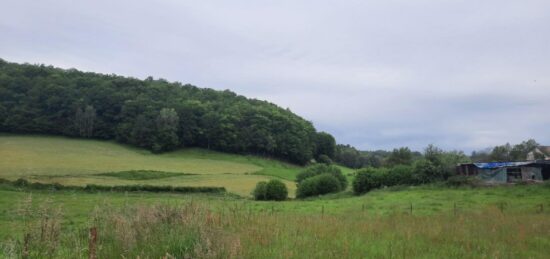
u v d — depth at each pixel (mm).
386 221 16938
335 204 35719
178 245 7445
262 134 130750
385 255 9234
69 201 26609
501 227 16453
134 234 7957
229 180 80062
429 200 35938
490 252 10695
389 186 51500
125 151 107812
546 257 10789
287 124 139375
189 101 137000
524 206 30484
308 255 8211
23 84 114750
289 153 134000
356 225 14188
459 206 31031
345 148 177000
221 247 7324
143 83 146750
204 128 127062
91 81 132875
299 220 14156
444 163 50750
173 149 120250
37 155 88000
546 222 18875
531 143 92000
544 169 53688
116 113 122375
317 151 150750
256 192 55125
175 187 62031
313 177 59031
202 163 105625
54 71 135625
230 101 159000
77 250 7137
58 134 111875
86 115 115000
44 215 7555
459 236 13133
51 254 6715
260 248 8414
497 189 43094
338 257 8328
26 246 6566
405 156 81188
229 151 128250
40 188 51719
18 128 106000
